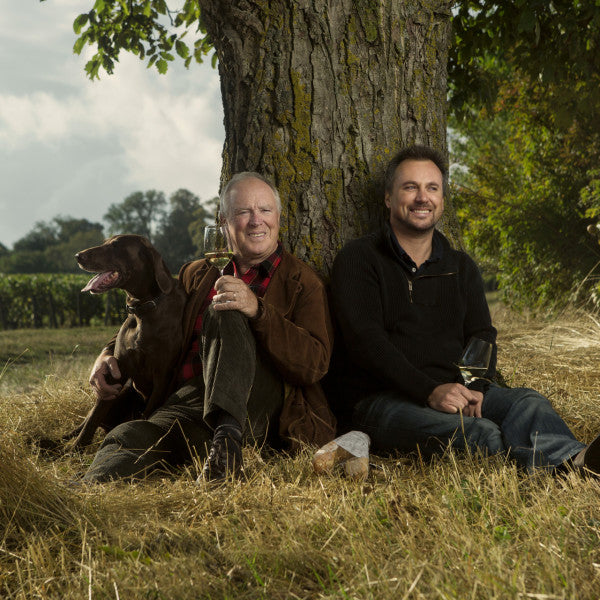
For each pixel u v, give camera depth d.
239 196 3.02
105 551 1.86
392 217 3.19
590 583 1.54
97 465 2.57
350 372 3.15
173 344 3.07
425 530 1.90
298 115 3.46
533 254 9.27
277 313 2.80
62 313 19.94
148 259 3.04
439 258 3.20
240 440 2.54
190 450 2.73
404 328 3.09
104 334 14.16
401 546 1.78
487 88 6.00
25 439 3.36
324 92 3.46
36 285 19.56
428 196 3.09
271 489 2.31
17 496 2.02
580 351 5.44
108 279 2.98
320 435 2.90
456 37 5.53
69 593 1.63
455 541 1.80
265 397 2.91
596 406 3.68
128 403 3.38
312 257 3.49
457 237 3.90
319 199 3.49
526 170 9.53
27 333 15.09
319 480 2.38
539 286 9.25
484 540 1.80
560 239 9.12
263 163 3.50
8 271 109.81
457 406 2.77
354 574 1.66
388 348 2.93
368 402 2.99
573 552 1.75
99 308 19.88
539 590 1.51
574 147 8.81
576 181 9.06
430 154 3.16
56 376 5.34
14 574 1.76
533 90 8.39
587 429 3.33
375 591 1.56
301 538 1.87
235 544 1.86
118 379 3.18
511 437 2.65
